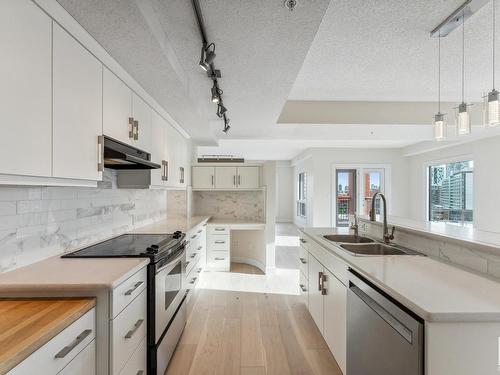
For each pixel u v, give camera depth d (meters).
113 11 1.40
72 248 2.00
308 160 8.39
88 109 1.61
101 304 1.32
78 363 1.18
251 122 3.94
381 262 1.70
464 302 1.09
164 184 3.10
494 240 1.58
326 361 2.24
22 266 1.57
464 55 2.66
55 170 1.34
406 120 4.05
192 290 3.28
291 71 2.26
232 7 1.49
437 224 2.38
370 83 3.35
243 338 2.60
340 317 1.93
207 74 2.21
